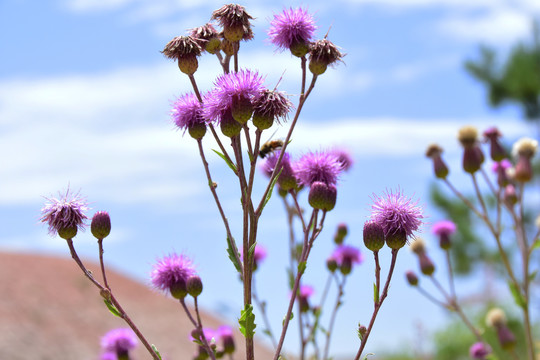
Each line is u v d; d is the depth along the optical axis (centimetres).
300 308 71
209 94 55
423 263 86
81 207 54
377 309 51
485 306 233
